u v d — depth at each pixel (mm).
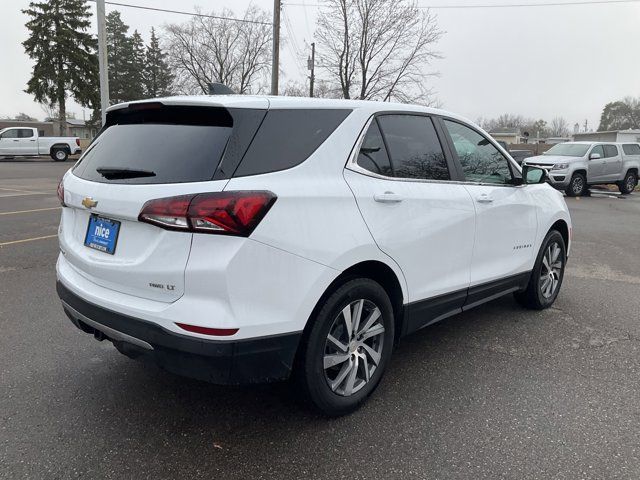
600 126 97688
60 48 45031
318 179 2801
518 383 3584
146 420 3033
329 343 2945
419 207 3336
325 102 3023
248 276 2479
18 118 79250
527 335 4492
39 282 5703
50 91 45625
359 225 2922
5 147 28984
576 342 4344
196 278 2438
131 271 2633
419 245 3338
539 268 4914
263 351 2572
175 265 2480
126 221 2693
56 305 4957
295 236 2617
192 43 51125
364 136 3119
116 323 2701
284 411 3166
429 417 3121
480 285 4035
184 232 2449
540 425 3051
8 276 5910
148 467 2604
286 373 2697
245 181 2518
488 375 3703
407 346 4234
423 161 3537
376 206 3045
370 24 32250
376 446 2814
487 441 2877
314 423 3031
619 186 19750
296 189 2660
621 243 9102
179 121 2877
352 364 3064
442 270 3604
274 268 2555
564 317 4977
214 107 2686
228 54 51406
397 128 3404
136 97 60219
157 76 63844
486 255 4066
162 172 2621
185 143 2695
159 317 2520
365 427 3004
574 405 3289
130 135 3006
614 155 18984
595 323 4812
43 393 3314
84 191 2926
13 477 2498
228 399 3303
